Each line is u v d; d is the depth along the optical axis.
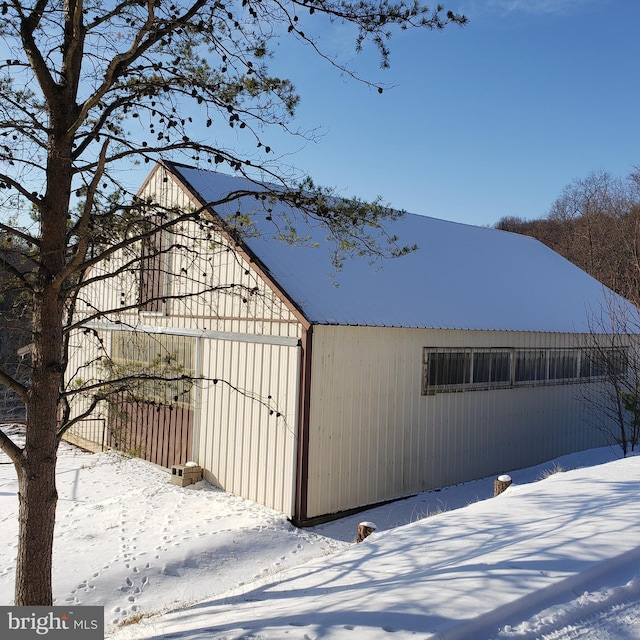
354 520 10.23
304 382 9.95
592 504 6.66
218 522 9.63
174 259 13.05
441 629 3.78
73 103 6.11
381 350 11.10
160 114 6.73
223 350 11.71
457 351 12.58
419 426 11.80
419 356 11.80
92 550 8.59
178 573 7.86
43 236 5.97
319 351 10.12
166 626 5.39
